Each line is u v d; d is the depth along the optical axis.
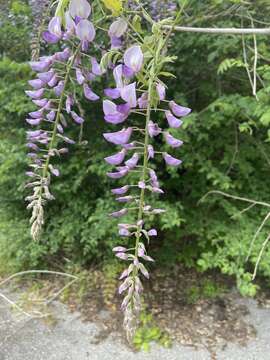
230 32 1.01
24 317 3.13
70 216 3.50
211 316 3.22
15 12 2.97
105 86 2.94
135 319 0.85
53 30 0.88
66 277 3.53
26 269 3.61
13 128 3.45
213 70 3.16
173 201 3.58
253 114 2.79
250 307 3.34
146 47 0.86
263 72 2.84
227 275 3.67
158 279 3.59
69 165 3.29
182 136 2.97
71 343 2.91
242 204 3.47
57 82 1.02
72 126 3.23
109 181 3.23
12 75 3.24
